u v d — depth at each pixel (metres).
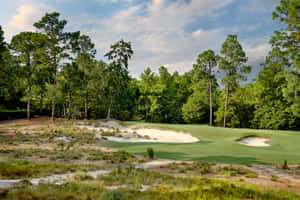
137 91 66.25
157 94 61.53
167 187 6.45
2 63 28.34
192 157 14.22
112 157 13.62
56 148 16.52
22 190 4.94
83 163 11.41
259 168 11.28
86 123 32.69
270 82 42.00
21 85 36.84
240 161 12.99
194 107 55.62
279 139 23.59
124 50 43.53
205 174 9.73
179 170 10.46
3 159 10.34
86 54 42.22
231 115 46.66
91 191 5.53
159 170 10.54
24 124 30.86
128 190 5.86
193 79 47.25
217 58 40.81
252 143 23.94
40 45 36.78
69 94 42.88
